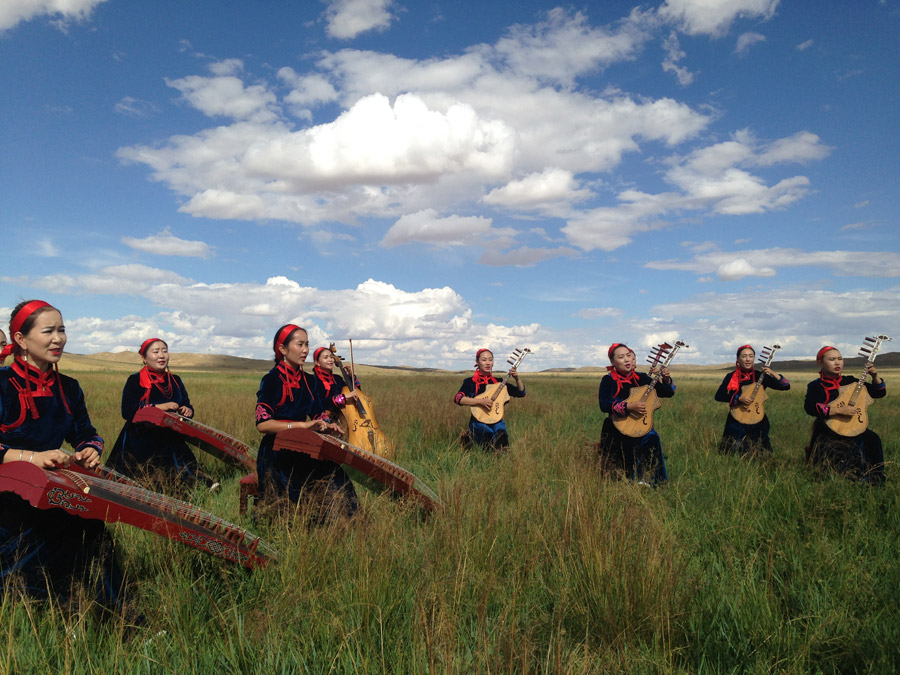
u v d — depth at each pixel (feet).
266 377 17.39
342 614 10.40
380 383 97.91
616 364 25.45
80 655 9.32
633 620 10.77
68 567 11.16
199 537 11.32
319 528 13.91
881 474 22.04
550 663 9.34
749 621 11.07
